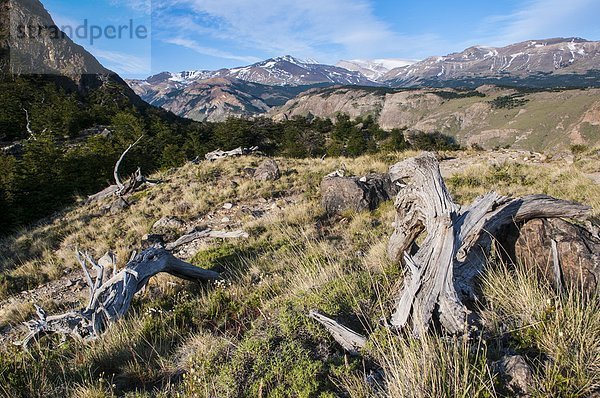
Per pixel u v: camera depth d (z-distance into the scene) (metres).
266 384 3.13
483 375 2.45
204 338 4.48
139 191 17.20
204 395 3.14
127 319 6.00
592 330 2.84
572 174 12.06
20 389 3.83
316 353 3.45
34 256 11.73
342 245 8.19
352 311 4.03
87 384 3.92
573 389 2.42
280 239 9.24
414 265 3.55
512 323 3.17
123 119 39.12
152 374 4.04
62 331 5.54
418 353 2.77
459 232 3.70
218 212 13.17
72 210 16.47
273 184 15.64
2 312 7.94
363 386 2.78
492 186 11.91
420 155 4.11
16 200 16.31
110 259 9.51
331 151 49.19
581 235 3.87
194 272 7.25
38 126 37.12
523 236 4.05
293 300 4.49
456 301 3.29
